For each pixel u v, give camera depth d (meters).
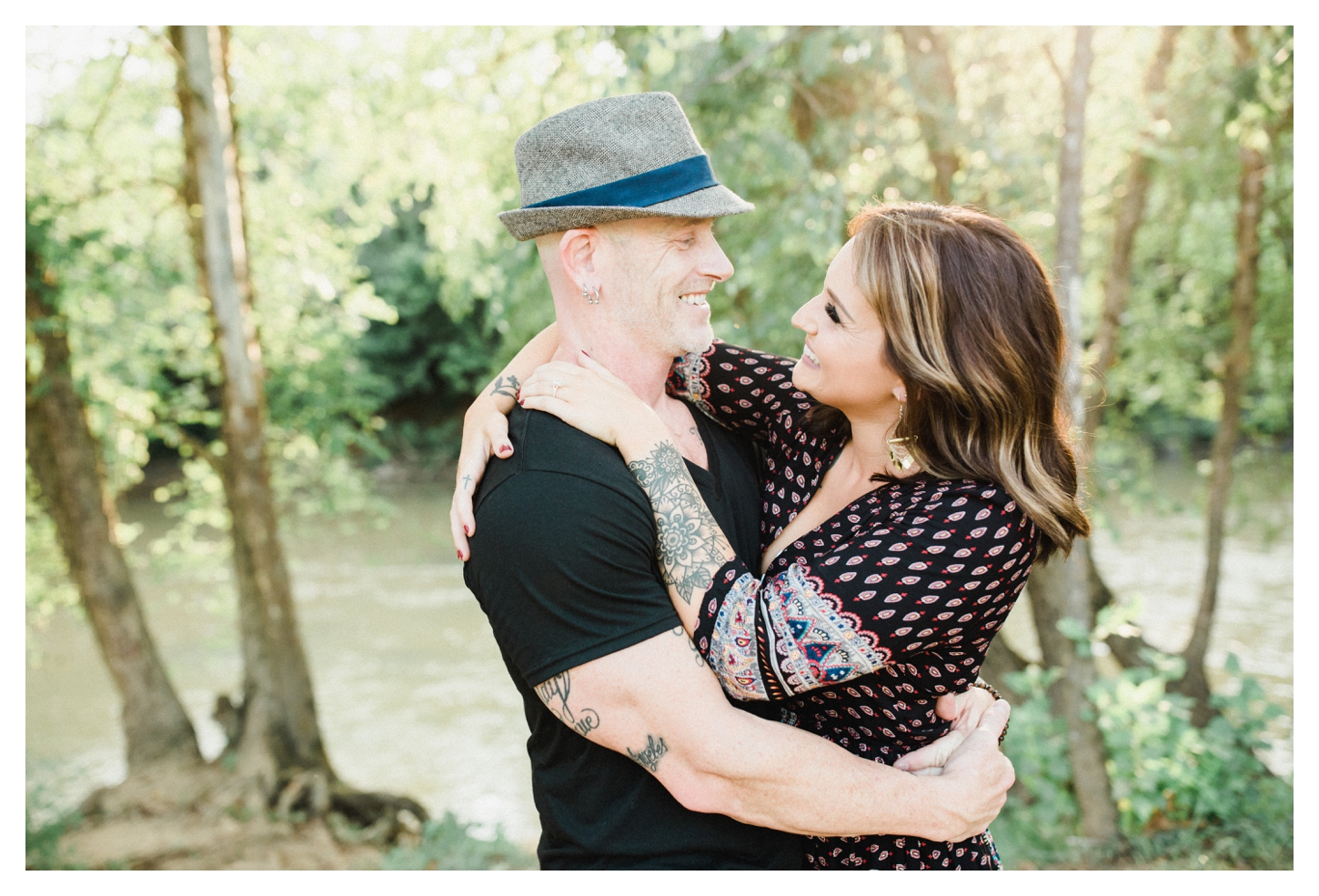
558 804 1.30
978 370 1.20
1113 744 4.21
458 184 6.09
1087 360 5.25
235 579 5.58
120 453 6.18
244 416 5.48
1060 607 4.35
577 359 1.32
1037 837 4.22
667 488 1.20
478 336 16.19
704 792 1.17
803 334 4.50
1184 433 6.71
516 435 1.26
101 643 5.46
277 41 6.11
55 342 5.32
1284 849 3.96
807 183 4.23
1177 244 6.03
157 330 6.12
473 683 7.47
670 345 1.32
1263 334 5.85
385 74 5.97
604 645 1.16
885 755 1.33
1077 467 1.32
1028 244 1.27
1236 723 4.93
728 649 1.17
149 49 5.42
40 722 6.63
